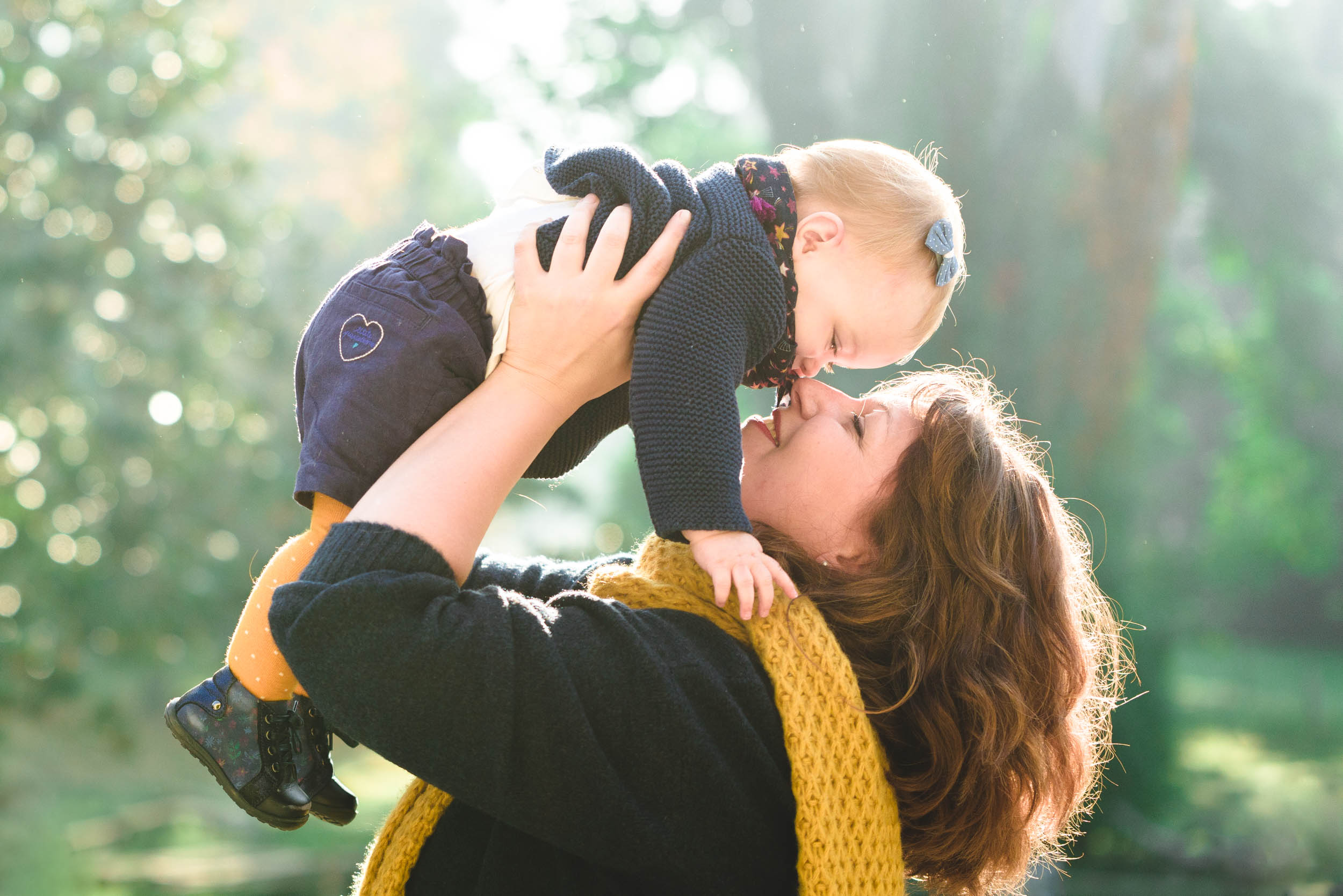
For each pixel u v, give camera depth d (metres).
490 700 1.19
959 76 11.06
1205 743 15.92
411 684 1.17
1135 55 10.87
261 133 20.53
